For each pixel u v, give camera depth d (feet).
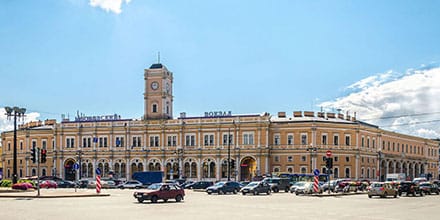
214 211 154.40
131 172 477.77
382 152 486.79
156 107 483.51
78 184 375.66
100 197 226.38
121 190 324.60
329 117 467.11
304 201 210.38
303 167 432.66
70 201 192.95
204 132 458.50
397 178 410.31
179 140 464.65
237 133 448.24
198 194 277.64
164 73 484.74
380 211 161.07
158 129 472.44
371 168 465.88
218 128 453.17
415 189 279.28
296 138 437.17
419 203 205.05
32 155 215.10
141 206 172.86
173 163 464.65
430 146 609.01
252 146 442.50
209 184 351.87
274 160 442.91
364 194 282.36
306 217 137.39
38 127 524.11
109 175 460.96
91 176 487.61
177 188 203.00
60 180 410.93
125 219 127.34
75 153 490.49
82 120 505.66
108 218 128.98
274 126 445.37
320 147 431.84
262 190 274.16
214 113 470.80
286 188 323.57
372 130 470.80
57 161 495.82
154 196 193.26
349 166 439.22
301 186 279.90
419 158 570.05
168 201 202.80
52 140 505.25
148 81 487.20
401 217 141.79
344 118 479.41
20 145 519.19
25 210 148.15
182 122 463.83
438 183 399.03
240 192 296.30
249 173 450.71
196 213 146.92
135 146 479.00
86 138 492.13
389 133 505.66
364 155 454.40
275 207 173.68
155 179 400.67
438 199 241.14
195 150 458.09
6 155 530.68
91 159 488.02
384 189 245.86
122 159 479.82
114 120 487.61
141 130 477.77
